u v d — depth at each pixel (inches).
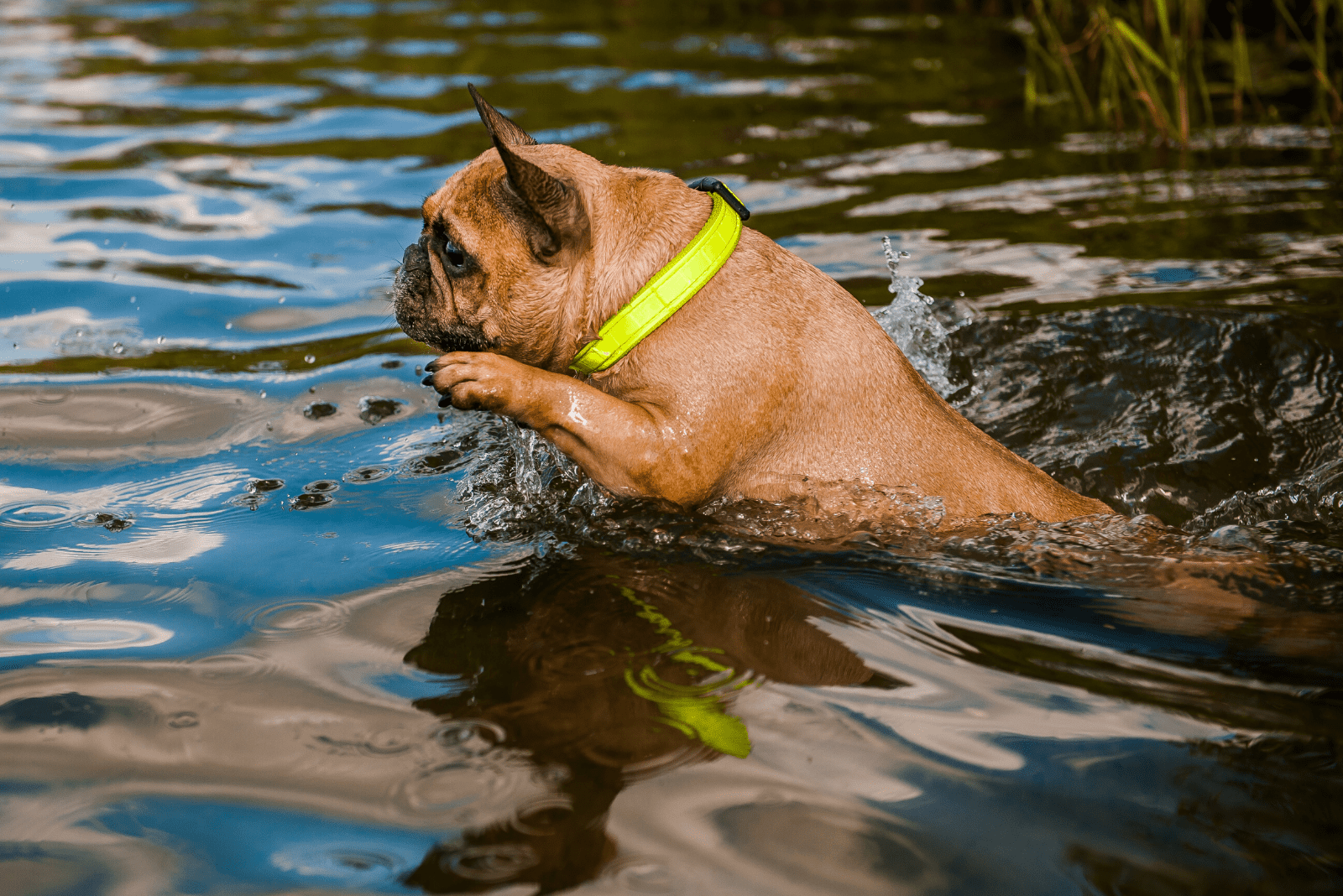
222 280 223.0
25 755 96.3
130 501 145.9
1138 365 187.0
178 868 83.2
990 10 450.3
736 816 87.7
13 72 390.6
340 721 100.9
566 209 137.1
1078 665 110.4
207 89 365.4
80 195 267.1
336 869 82.7
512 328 145.8
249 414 172.1
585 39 428.5
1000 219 251.4
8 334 196.4
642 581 127.3
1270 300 204.1
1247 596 125.0
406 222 252.1
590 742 97.3
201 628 117.1
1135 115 322.3
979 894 79.7
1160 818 87.4
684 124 318.3
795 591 125.3
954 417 151.4
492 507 145.4
